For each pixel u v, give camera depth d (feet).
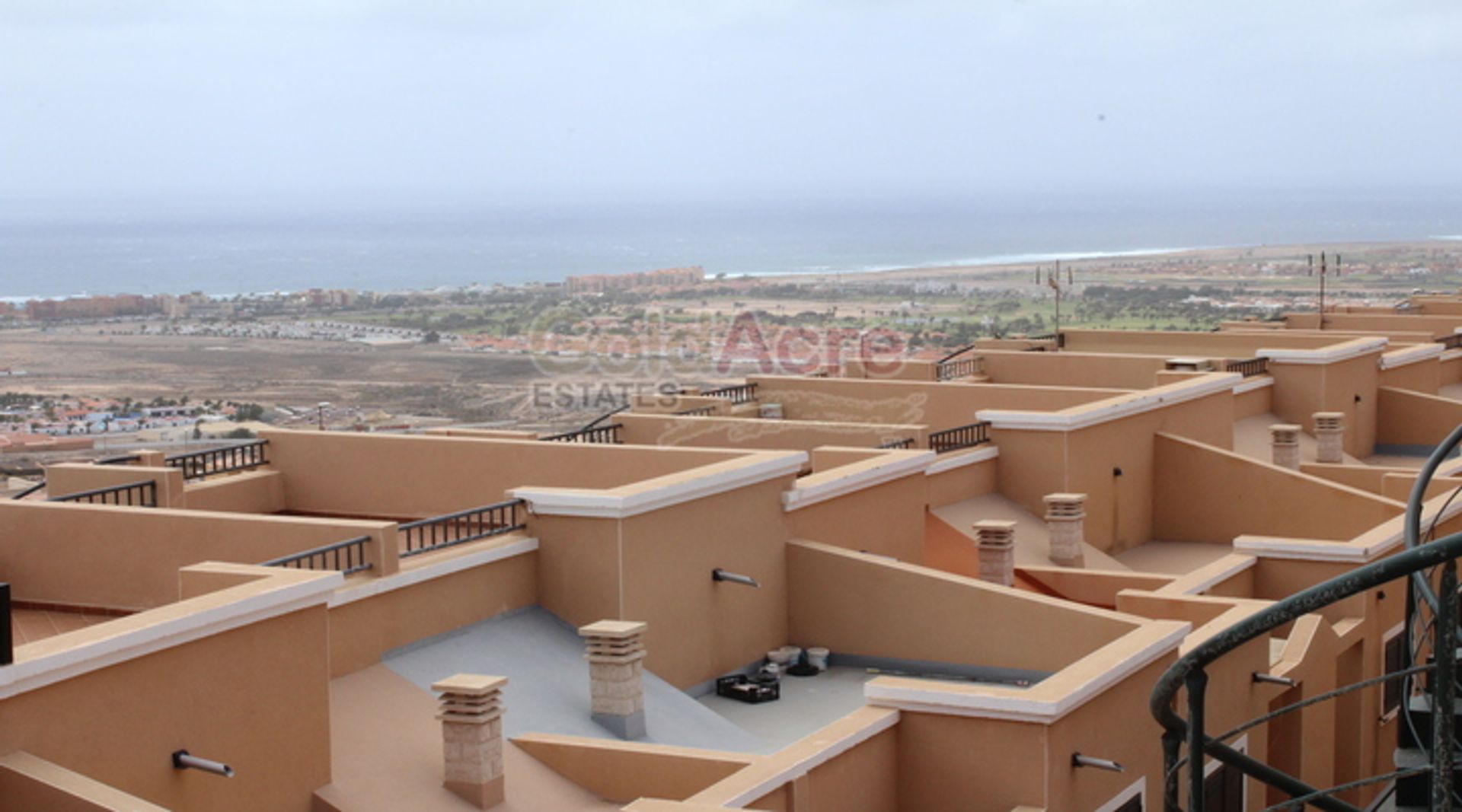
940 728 44.55
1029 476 82.48
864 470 67.67
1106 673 45.55
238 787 39.29
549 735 46.52
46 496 66.54
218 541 51.75
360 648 48.29
